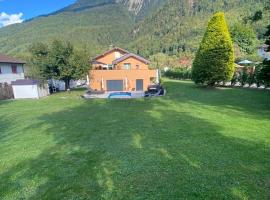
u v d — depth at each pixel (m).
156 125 12.68
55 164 7.98
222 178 6.42
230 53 27.25
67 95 30.91
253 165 7.15
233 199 5.45
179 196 5.66
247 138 9.72
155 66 58.31
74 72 32.38
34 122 15.02
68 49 31.91
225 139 9.70
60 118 15.90
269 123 11.95
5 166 8.05
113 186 6.31
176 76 49.28
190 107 17.75
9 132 12.82
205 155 8.08
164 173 6.88
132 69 35.03
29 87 29.39
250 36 66.56
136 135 10.95
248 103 17.94
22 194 6.21
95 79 35.16
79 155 8.69
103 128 12.56
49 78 32.69
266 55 53.88
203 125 12.14
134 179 6.62
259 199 5.41
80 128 12.80
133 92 32.66
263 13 23.55
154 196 5.72
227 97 21.30
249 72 28.80
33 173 7.40
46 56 31.86
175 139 10.02
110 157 8.33
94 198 5.79
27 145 10.23
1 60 32.41
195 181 6.32
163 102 21.22
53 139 10.96
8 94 29.61
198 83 30.05
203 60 27.89
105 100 24.78
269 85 25.06
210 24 27.25
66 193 6.10
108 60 42.38
